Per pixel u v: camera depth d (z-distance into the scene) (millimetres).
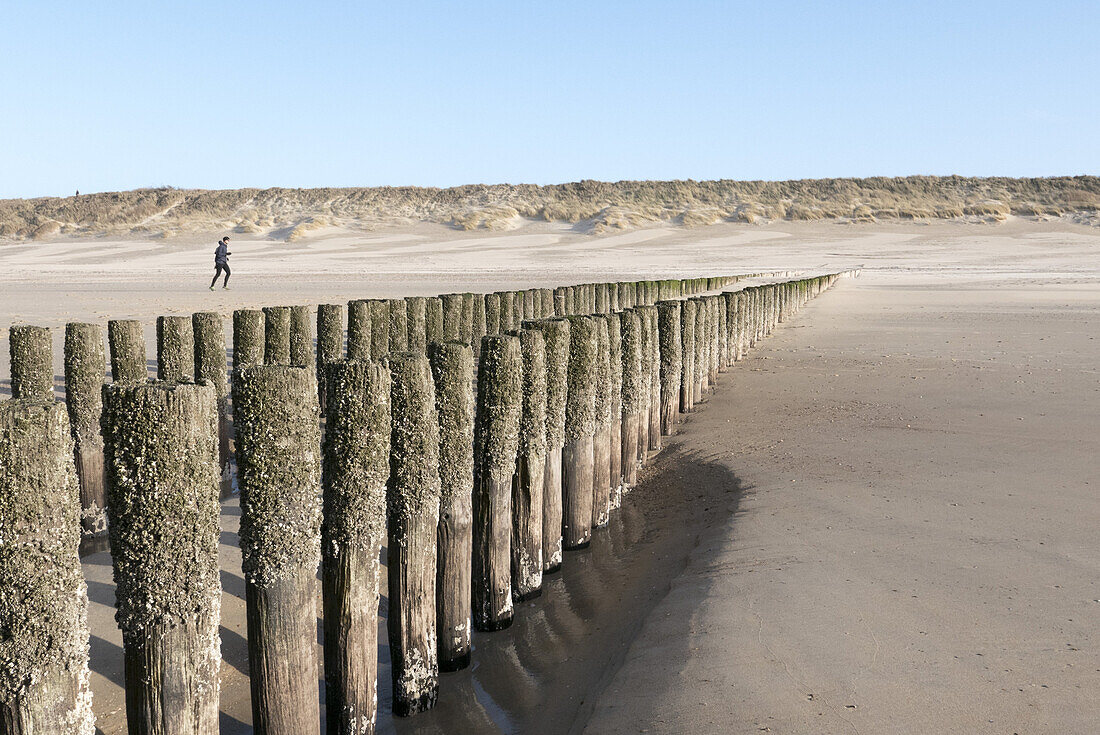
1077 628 4668
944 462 8109
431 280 40938
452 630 5211
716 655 4648
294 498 3807
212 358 9039
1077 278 43156
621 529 7707
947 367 13797
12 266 62750
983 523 6387
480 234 90375
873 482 7629
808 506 7109
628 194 115625
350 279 42250
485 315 14727
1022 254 70625
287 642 3865
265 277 44906
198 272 51188
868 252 73875
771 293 20109
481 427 5684
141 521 3424
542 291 16188
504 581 5781
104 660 5285
